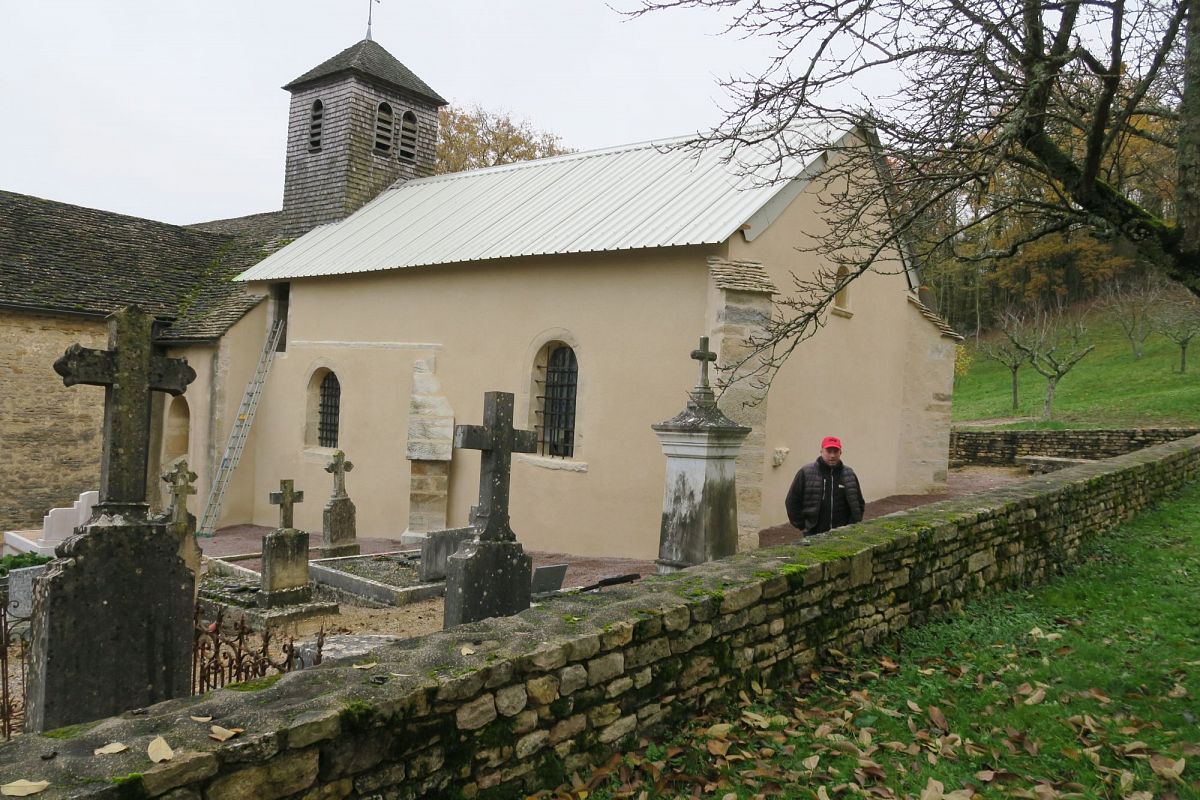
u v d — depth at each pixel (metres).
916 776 3.69
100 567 4.79
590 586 8.53
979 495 7.80
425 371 14.06
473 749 3.08
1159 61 4.98
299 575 9.12
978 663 5.22
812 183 12.24
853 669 5.03
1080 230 6.35
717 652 4.27
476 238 13.82
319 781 2.61
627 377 11.58
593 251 11.42
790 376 12.02
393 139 20.28
